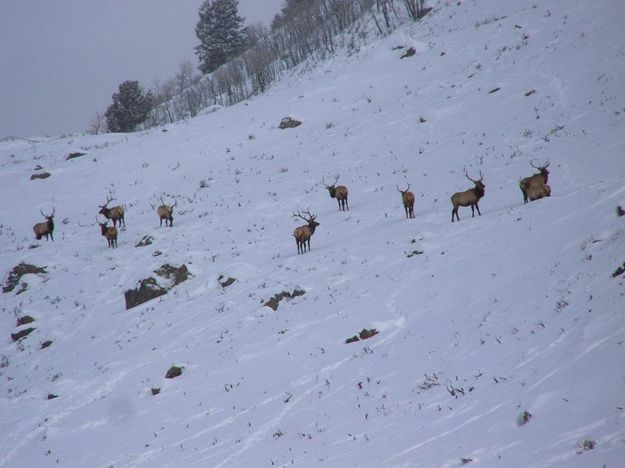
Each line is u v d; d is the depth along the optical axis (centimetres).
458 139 3900
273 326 2105
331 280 2356
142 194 4825
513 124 3738
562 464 748
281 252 2997
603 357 988
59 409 1973
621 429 764
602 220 1661
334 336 1827
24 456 1673
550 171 2800
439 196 3103
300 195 3925
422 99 4938
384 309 1884
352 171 4059
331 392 1475
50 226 4116
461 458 880
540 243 1802
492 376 1172
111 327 2666
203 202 4291
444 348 1445
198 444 1435
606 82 3691
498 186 2908
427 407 1170
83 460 1533
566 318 1238
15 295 3419
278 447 1265
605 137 2983
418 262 2191
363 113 5206
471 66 5147
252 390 1669
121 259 3516
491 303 1564
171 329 2405
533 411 934
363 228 2989
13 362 2634
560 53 4462
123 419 1758
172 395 1823
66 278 3422
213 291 2723
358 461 1034
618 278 1268
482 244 2083
